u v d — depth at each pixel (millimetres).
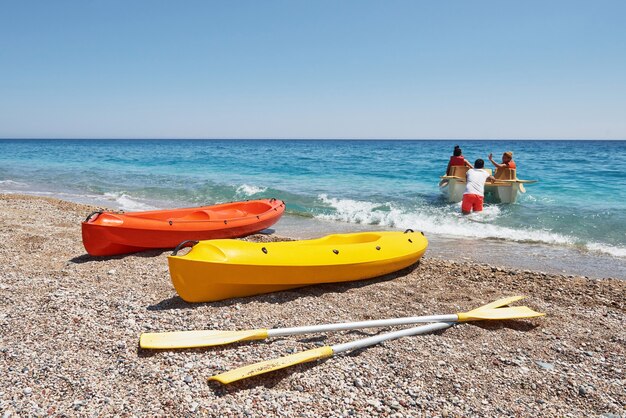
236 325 4293
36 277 5551
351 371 3469
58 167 28250
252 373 3205
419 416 2943
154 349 3676
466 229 9555
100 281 5508
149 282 5500
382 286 5613
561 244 8328
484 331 4277
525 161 28047
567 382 3408
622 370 3600
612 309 5004
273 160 32406
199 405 2957
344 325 4020
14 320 4172
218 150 58156
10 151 57469
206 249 4758
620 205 11875
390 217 10812
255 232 8711
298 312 4672
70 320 4195
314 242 5855
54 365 3391
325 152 47656
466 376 3447
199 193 15617
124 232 6730
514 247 8164
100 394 3047
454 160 12930
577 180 16828
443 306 4965
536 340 4145
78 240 7715
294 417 2875
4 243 7234
